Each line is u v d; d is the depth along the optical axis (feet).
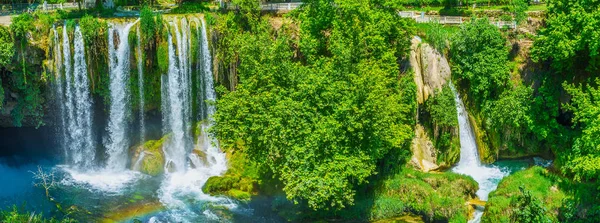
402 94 162.81
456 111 166.40
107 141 178.60
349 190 136.26
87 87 171.32
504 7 197.36
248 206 152.76
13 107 174.81
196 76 178.70
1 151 184.65
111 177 168.76
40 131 186.60
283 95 139.23
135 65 172.76
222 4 193.16
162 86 175.11
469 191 152.76
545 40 161.58
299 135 134.82
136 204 152.97
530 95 165.27
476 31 168.14
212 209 150.71
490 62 166.50
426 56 168.86
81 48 167.32
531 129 163.53
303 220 146.20
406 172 157.79
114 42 169.58
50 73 169.07
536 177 152.46
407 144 163.12
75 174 170.81
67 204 151.64
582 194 142.72
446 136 165.78
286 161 135.23
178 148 178.09
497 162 171.83
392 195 151.33
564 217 139.85
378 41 157.07
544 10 180.45
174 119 178.40
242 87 142.00
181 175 169.89
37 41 166.40
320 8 166.50
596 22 149.48
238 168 167.32
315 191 131.95
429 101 167.32
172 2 214.28
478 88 167.84
